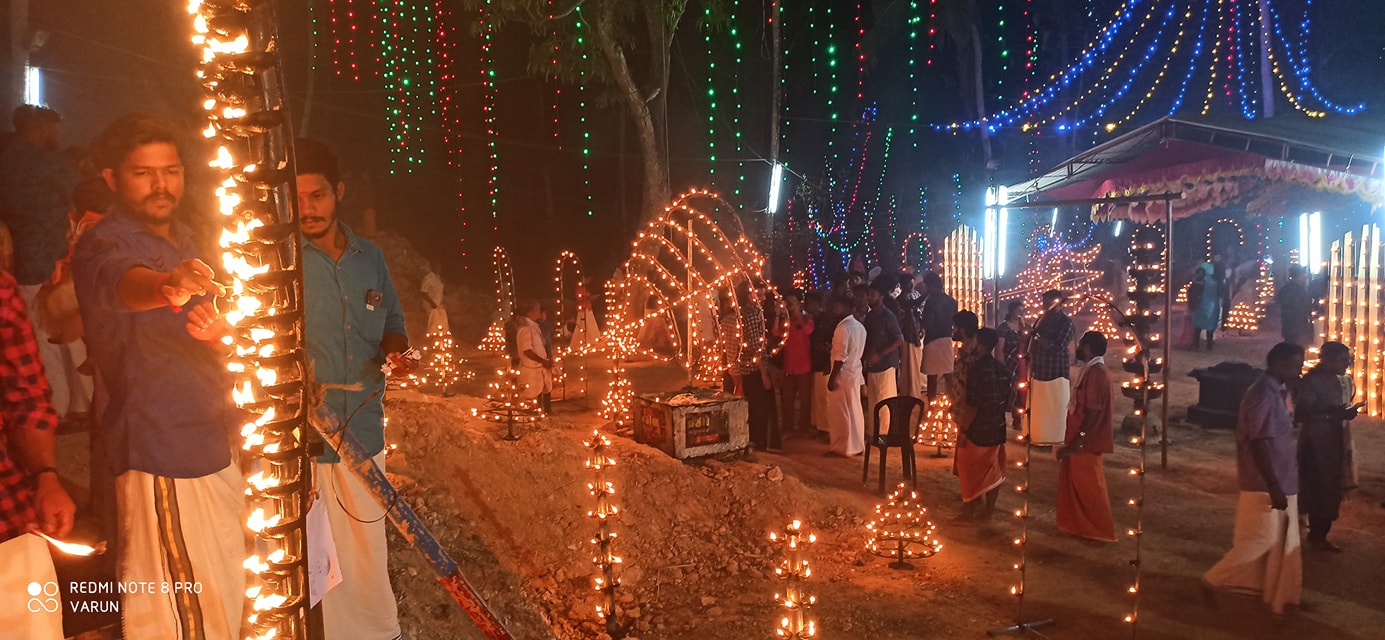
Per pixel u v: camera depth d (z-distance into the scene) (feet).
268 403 6.64
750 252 47.39
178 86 57.72
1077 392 25.54
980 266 51.03
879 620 20.71
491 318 67.82
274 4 6.24
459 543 20.18
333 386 8.73
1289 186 45.75
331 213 11.62
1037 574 23.52
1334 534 26.32
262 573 6.92
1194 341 62.23
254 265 6.41
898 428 29.71
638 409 33.37
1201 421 40.22
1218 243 83.92
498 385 37.63
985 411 26.94
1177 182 42.63
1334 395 24.91
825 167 86.02
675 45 76.18
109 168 9.22
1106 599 21.91
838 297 37.11
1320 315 55.52
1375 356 40.63
